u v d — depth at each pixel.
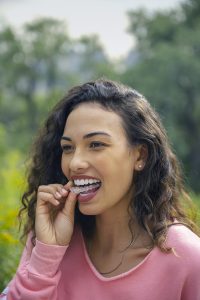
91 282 2.56
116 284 2.49
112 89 2.59
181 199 2.83
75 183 2.57
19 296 2.56
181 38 34.56
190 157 32.59
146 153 2.61
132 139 2.56
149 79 32.34
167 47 33.38
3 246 4.28
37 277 2.56
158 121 2.68
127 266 2.56
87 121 2.52
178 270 2.44
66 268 2.65
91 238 2.74
